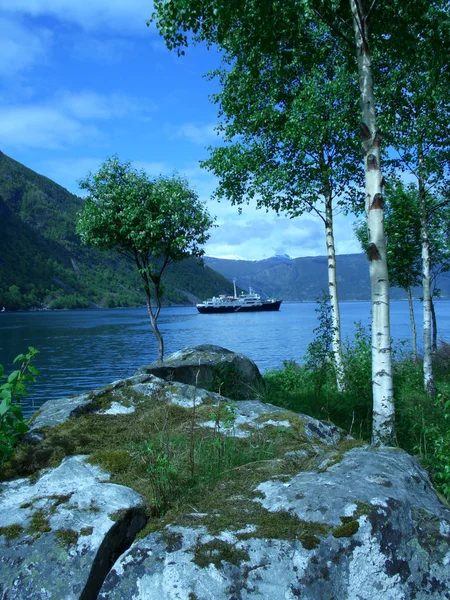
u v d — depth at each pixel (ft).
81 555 9.00
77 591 8.55
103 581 8.92
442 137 43.27
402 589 8.60
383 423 23.48
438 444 18.61
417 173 44.86
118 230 51.93
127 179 51.85
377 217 24.00
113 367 131.34
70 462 12.47
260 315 588.91
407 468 11.51
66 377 112.57
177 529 9.37
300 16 28.22
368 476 10.69
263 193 47.65
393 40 29.50
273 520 9.48
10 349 184.24
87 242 53.11
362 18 25.14
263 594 8.27
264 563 8.63
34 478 12.04
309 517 9.43
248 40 29.37
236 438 14.70
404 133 43.93
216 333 274.36
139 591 8.29
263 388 38.93
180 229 52.70
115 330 311.68
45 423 15.39
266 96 47.75
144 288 54.75
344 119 43.42
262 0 26.12
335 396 38.65
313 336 235.40
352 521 9.14
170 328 334.65
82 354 165.68
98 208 51.72
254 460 13.20
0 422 12.66
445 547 9.14
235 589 8.28
